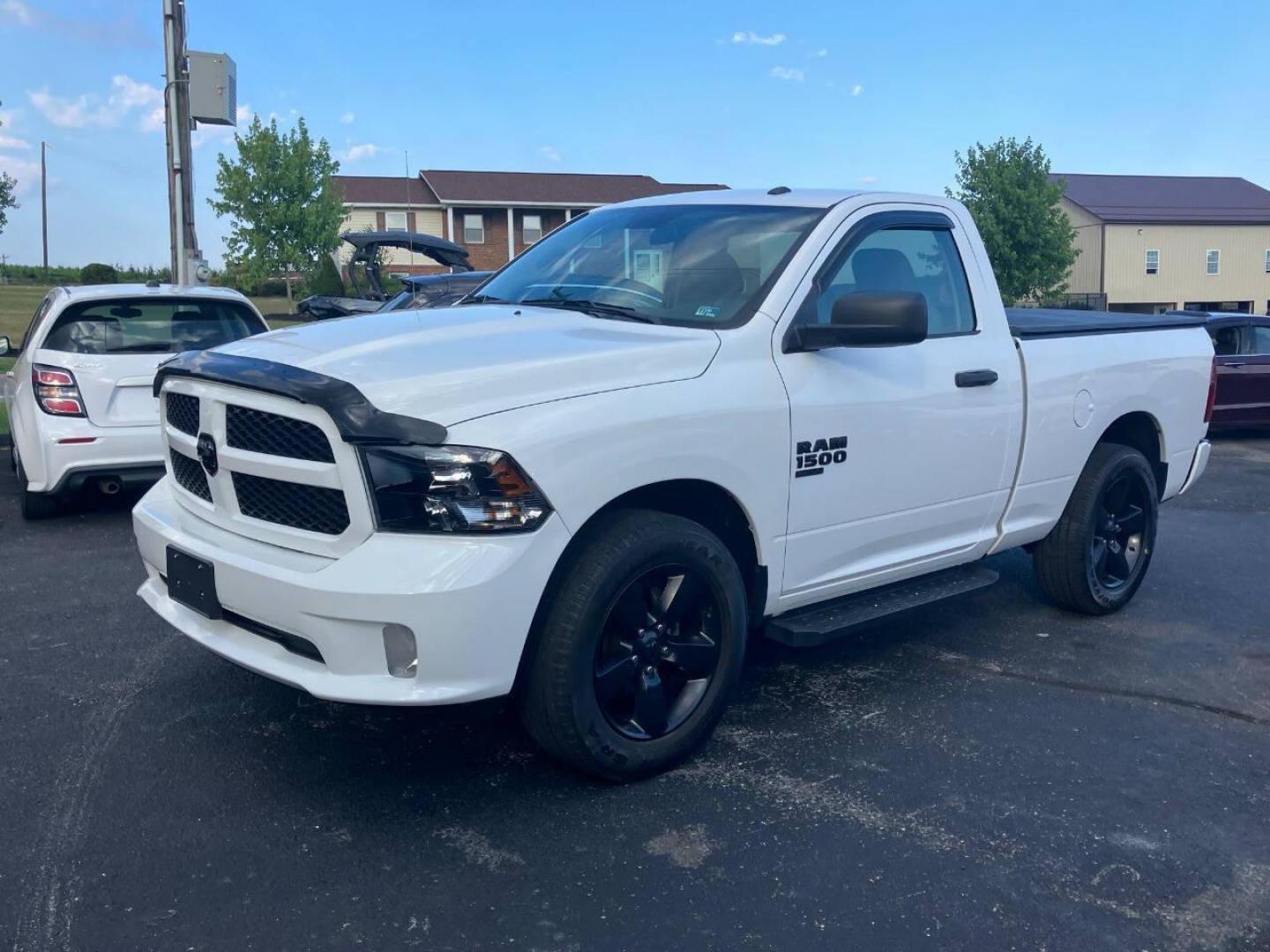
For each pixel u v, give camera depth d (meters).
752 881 3.26
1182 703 4.74
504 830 3.51
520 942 2.94
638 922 3.04
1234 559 7.32
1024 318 5.99
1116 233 58.03
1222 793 3.91
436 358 3.54
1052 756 4.17
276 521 3.55
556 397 3.48
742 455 3.88
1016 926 3.08
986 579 4.99
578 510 3.44
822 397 4.15
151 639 5.23
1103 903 3.21
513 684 3.48
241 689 4.61
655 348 3.79
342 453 3.28
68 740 4.11
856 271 4.48
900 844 3.49
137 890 3.13
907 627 5.71
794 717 4.47
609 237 4.88
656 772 3.87
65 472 7.26
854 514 4.36
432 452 3.26
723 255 4.41
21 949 2.85
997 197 44.59
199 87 12.60
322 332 3.98
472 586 3.22
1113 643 5.51
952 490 4.77
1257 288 60.59
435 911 3.07
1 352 8.37
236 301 7.95
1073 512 5.60
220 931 2.96
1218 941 3.05
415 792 3.74
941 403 4.61
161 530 3.90
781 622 4.29
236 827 3.49
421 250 17.41
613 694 3.71
